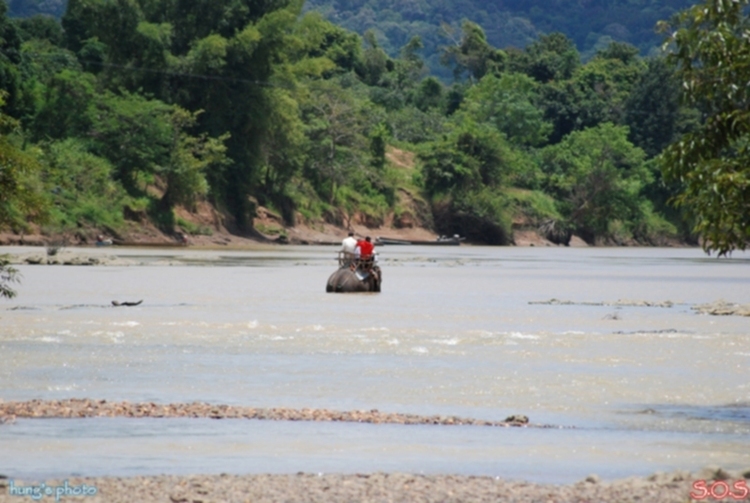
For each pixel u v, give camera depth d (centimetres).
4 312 10669
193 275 17550
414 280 17812
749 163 5372
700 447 5000
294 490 4009
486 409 5934
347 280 14362
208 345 8394
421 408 5944
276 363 7500
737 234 5381
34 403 5700
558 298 14188
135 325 9688
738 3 5606
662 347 8650
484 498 3947
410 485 4116
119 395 6188
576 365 7594
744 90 5491
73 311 10900
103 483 4094
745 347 8688
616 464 4659
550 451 4888
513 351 8306
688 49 5700
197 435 5078
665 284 17788
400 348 8394
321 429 5266
